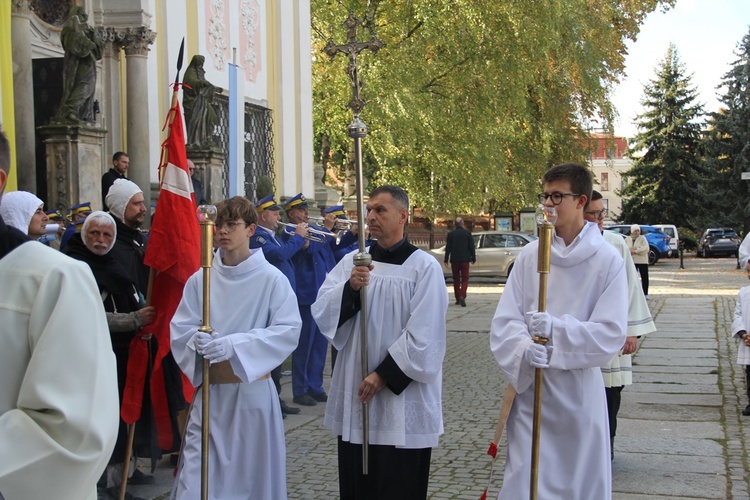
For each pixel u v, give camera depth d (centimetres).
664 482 573
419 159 2419
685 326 1427
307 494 552
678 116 4909
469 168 2355
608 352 367
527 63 2319
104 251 498
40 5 1130
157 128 1202
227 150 1399
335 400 423
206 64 1346
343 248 911
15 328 202
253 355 409
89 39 959
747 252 804
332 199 1883
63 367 198
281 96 1630
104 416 201
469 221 3544
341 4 2209
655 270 3212
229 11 1428
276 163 1619
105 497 494
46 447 192
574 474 374
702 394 877
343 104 2194
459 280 1806
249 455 422
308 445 673
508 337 385
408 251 419
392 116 2111
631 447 669
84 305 206
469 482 575
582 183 387
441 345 406
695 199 4794
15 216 493
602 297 379
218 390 425
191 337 424
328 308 416
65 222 880
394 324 410
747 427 732
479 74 2300
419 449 411
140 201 543
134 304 514
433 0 2191
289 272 777
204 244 402
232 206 432
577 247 384
